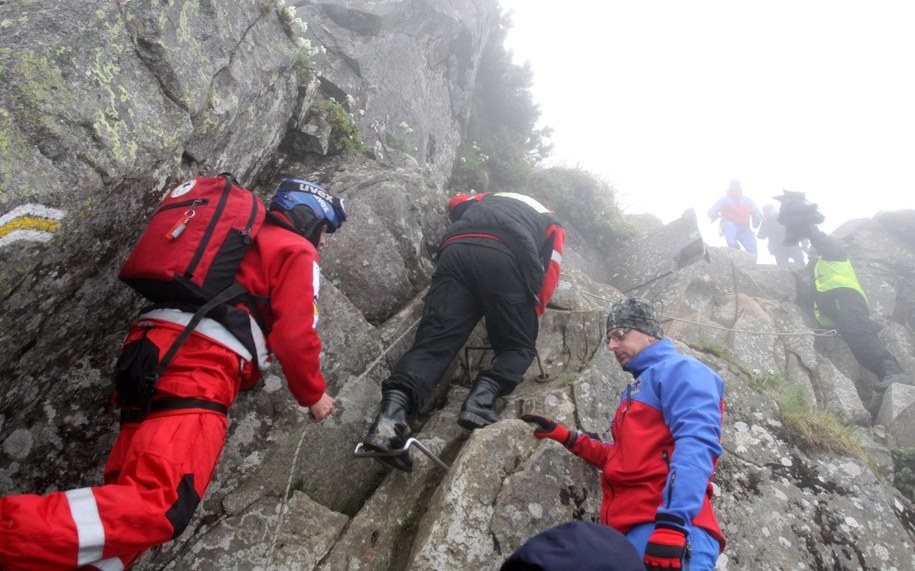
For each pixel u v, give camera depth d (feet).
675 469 7.79
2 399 9.12
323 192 10.18
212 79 11.25
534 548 5.23
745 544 10.66
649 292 21.81
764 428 12.65
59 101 8.11
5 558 6.22
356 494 11.31
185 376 7.79
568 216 27.94
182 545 9.72
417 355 11.61
